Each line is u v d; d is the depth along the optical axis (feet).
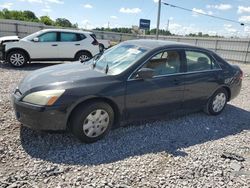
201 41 95.45
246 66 66.59
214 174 11.27
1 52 35.14
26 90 12.48
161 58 15.26
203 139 14.93
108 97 13.07
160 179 10.52
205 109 18.61
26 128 14.01
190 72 16.61
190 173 11.14
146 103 14.61
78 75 13.52
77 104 12.37
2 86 22.99
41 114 11.82
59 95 12.00
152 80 14.66
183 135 15.21
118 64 14.70
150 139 14.24
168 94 15.44
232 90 19.39
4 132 13.38
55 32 37.65
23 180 9.80
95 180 10.11
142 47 15.57
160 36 112.98
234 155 13.10
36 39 36.17
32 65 38.17
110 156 12.07
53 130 12.34
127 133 14.73
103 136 13.65
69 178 10.14
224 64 18.89
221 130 16.55
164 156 12.46
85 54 39.52
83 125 12.69
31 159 11.25
